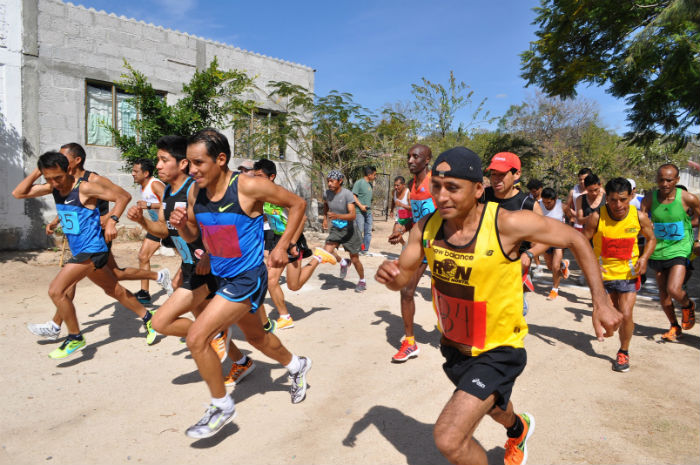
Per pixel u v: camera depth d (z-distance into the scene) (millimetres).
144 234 11906
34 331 4344
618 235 4301
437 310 2408
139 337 4969
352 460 2791
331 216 6941
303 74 16125
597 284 1941
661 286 5168
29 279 7656
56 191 4152
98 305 6195
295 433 3104
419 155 4723
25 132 10305
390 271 2221
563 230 2010
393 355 4578
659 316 6105
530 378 4062
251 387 3826
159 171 3609
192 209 3219
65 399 3537
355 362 4375
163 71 12445
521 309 2234
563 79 12555
